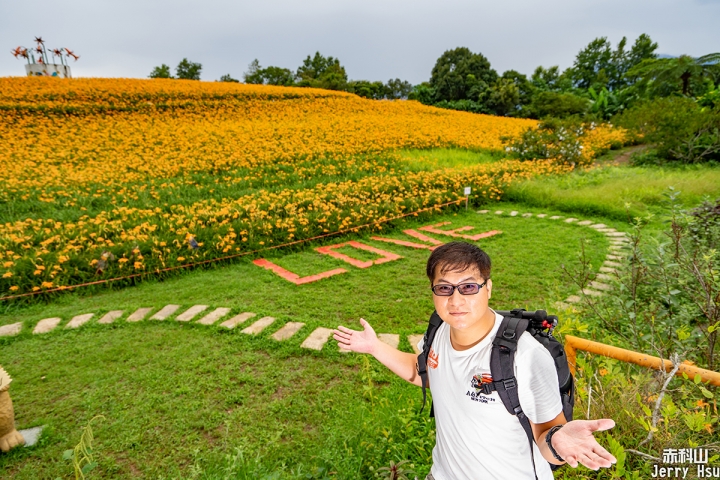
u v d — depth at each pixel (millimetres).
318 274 6055
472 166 12445
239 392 3451
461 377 1273
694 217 4262
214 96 23359
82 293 5586
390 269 6207
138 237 6613
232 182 10820
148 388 3541
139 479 2670
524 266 6133
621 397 2285
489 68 44469
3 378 2832
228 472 2324
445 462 1405
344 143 15375
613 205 8586
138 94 21609
